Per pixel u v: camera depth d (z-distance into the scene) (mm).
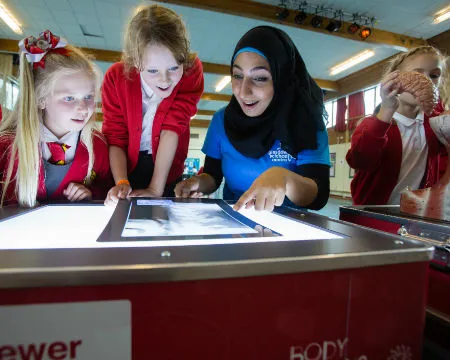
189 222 449
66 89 728
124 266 242
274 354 278
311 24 4273
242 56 766
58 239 336
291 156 841
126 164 1002
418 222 507
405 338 317
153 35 813
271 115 811
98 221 462
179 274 249
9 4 4250
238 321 267
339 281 290
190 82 1016
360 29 4527
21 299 236
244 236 360
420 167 1026
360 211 651
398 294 310
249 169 885
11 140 703
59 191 834
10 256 262
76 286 239
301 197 655
